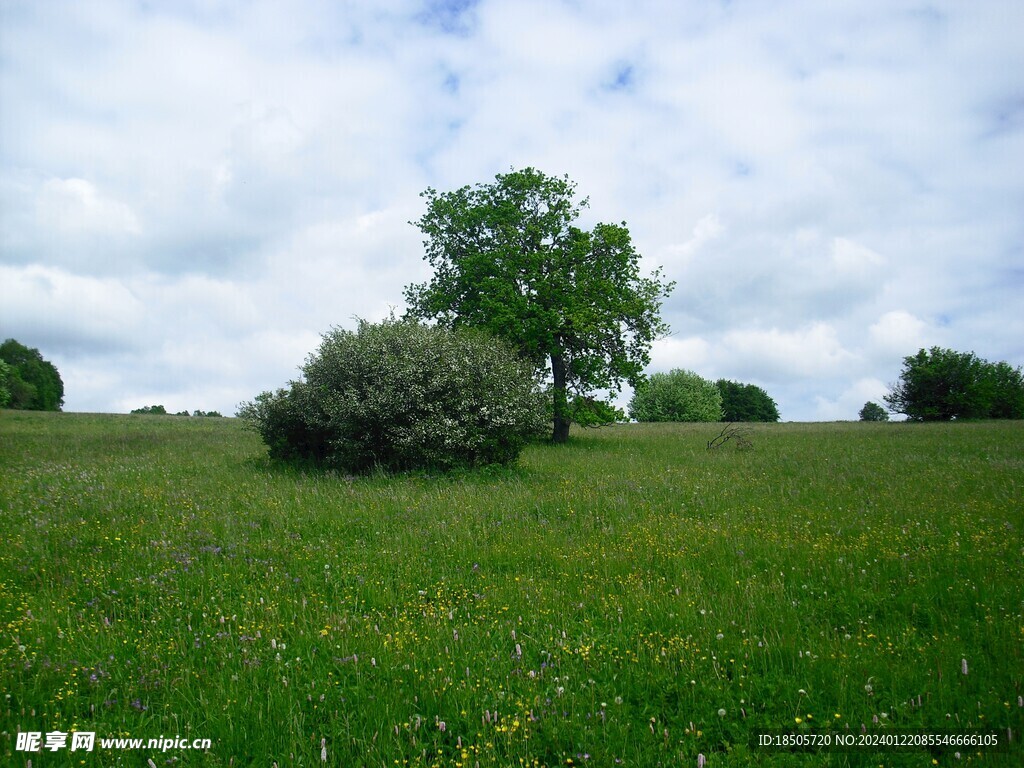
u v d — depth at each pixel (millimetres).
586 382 29297
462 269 29797
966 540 9203
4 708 4789
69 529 9820
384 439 17625
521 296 27828
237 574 8078
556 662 5695
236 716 4719
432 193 31031
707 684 5184
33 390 85812
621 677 5398
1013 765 4125
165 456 20484
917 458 20484
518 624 6598
